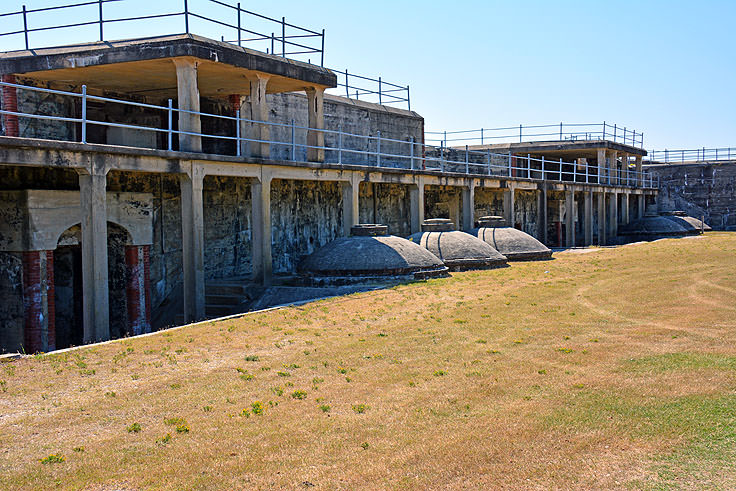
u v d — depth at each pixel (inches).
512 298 644.7
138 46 649.0
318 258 791.7
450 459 259.8
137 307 679.1
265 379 371.6
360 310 589.6
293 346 452.1
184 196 642.2
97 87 791.7
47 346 592.1
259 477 247.4
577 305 597.9
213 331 503.2
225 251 829.8
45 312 591.5
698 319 510.0
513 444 271.9
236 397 339.6
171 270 765.9
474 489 235.9
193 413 315.9
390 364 402.0
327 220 985.5
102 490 237.3
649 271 823.7
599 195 1605.6
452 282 765.3
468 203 1148.5
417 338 472.7
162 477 247.1
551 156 1828.2
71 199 610.5
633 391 331.6
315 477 247.0
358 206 948.0
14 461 261.0
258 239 739.4
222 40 721.6
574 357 407.2
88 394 343.6
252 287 731.4
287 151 1016.9
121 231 671.8
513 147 1701.5
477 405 321.7
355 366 398.9
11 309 593.9
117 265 679.7
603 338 458.9
